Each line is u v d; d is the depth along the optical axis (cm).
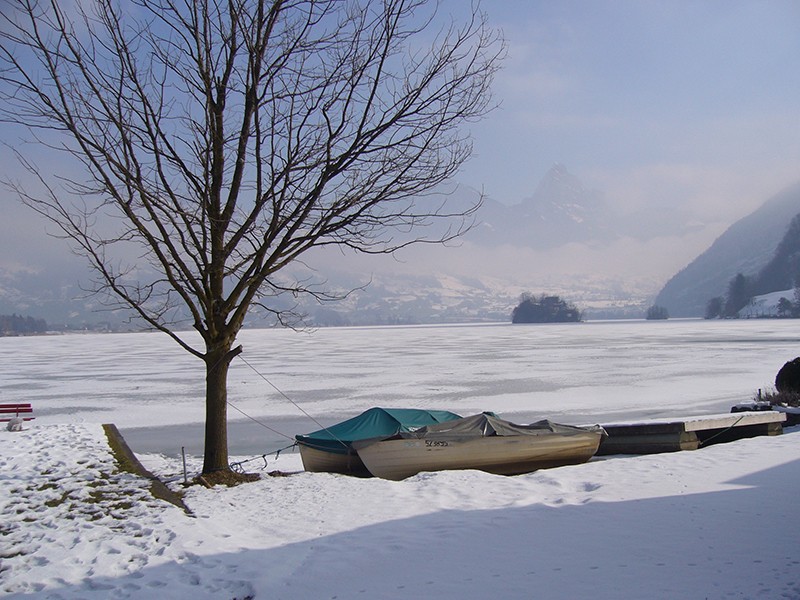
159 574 699
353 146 1109
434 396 2959
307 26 1109
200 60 1102
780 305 18275
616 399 2758
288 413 2566
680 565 667
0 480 1091
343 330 18088
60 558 744
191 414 2633
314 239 1135
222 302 1141
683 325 14612
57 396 3306
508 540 770
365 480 1107
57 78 1040
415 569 695
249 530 844
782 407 1891
